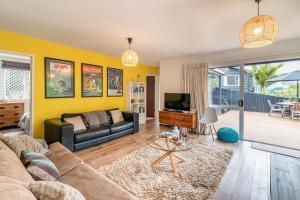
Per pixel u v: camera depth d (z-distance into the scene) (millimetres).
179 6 2109
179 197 1897
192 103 4957
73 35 3217
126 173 2406
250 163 2787
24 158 1577
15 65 5527
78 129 3545
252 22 1695
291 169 2598
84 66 4305
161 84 5715
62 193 804
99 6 2127
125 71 5559
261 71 4961
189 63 5086
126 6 2119
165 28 2840
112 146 3568
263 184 2180
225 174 2422
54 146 2346
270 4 2057
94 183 1486
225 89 4648
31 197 743
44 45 3533
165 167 2598
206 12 2266
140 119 5926
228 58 4387
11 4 2088
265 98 5133
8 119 5062
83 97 4324
